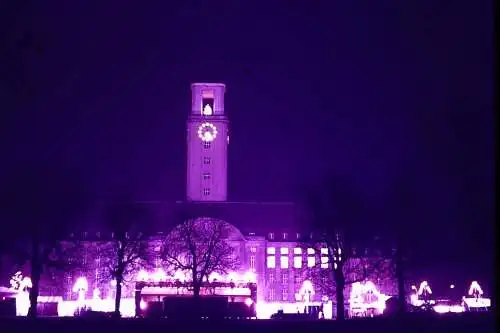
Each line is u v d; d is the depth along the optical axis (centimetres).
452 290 16575
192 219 18875
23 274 16975
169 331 8862
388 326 8100
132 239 16338
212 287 18688
